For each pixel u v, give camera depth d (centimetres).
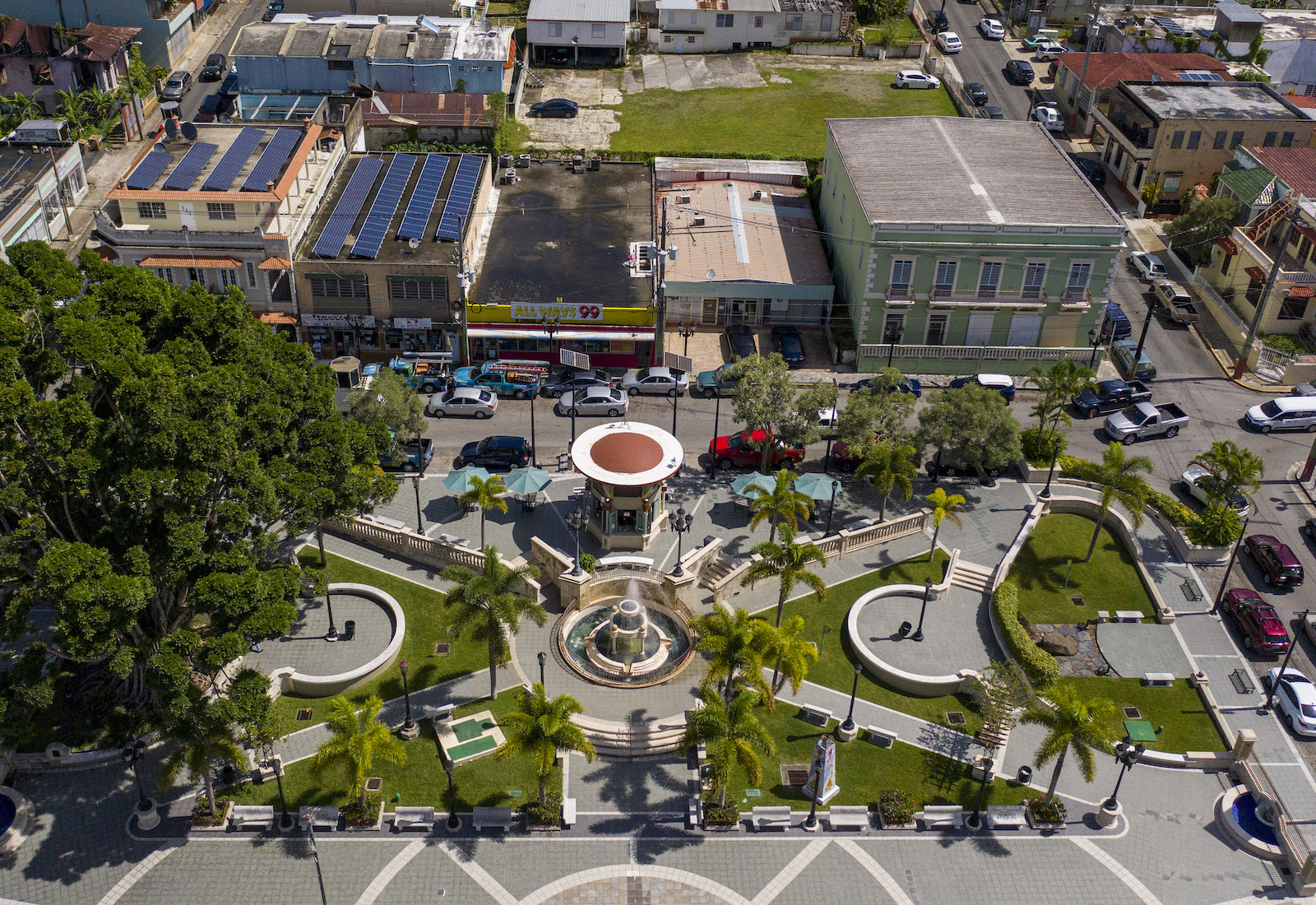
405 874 5384
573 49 14288
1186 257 10712
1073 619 7006
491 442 8125
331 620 6550
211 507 5744
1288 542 7700
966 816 5712
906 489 7200
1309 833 5681
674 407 8625
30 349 5700
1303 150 10756
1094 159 12706
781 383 7488
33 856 5416
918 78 13838
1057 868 5503
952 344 9462
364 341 9269
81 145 11562
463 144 11750
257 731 5450
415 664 6475
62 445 5212
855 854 5541
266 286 9100
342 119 11100
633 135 12656
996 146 10344
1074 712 5403
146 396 5141
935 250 8900
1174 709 6400
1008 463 8212
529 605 5931
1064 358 9400
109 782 5784
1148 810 5819
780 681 6400
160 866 5394
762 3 14812
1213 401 9169
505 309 9069
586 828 5628
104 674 6253
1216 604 7100
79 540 5528
